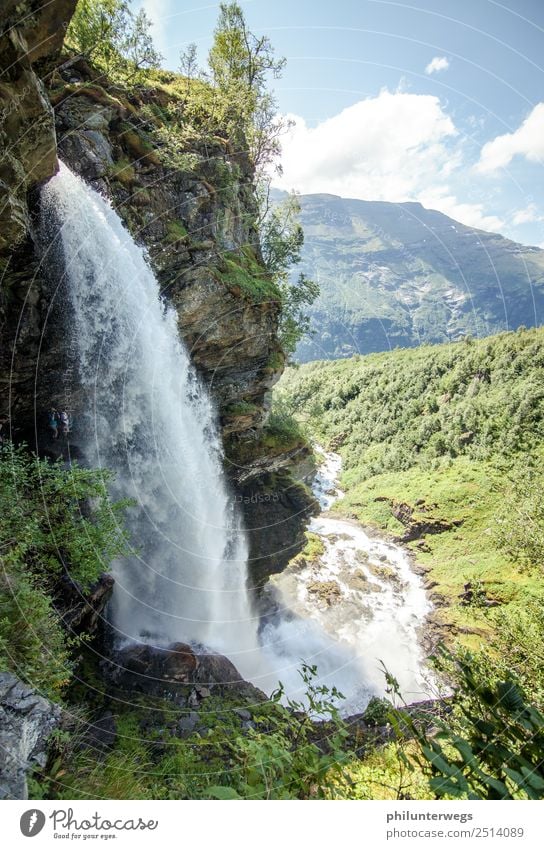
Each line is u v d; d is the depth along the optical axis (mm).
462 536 39750
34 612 6875
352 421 64688
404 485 48750
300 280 26422
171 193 16172
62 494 9656
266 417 22844
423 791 4840
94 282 12508
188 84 18625
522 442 44906
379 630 31672
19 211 8805
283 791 4098
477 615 29125
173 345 16188
